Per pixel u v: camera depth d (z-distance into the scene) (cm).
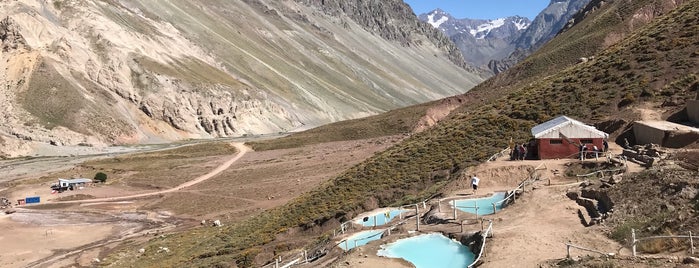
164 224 6228
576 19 13462
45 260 4822
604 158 3084
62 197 7781
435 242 2227
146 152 11431
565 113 4184
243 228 4447
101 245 5331
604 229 1947
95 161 10369
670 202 1886
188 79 16438
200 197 7362
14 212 6988
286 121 18162
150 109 14750
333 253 2452
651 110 3650
